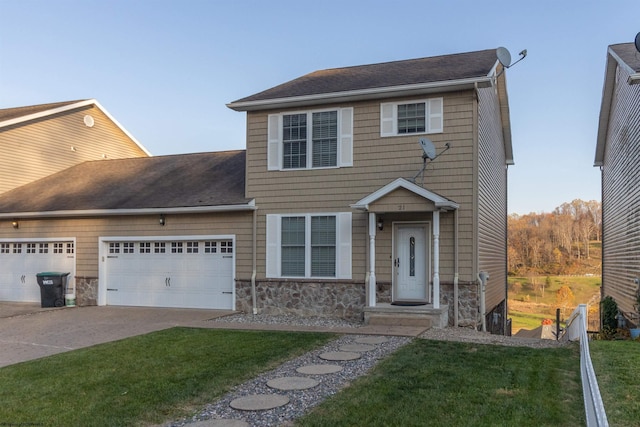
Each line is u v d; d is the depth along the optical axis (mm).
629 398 5309
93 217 15383
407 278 12047
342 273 12492
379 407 5367
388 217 12180
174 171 17203
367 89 12062
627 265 14258
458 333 10227
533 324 37250
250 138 13555
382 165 12266
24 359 7938
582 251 48938
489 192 14281
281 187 13172
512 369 6953
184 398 5805
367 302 11953
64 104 21078
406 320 11039
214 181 15414
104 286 15242
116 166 19109
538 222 51125
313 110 12961
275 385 6273
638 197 12367
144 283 14836
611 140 17672
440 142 11781
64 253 15805
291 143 13164
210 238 13961
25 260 16344
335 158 12734
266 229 13289
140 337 9586
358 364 7355
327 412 5234
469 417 5047
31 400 5750
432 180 11773
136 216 14859
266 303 13148
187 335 9727
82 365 7359
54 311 14016
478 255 11578
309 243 12836
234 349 8352
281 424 4992
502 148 19047
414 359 7574
